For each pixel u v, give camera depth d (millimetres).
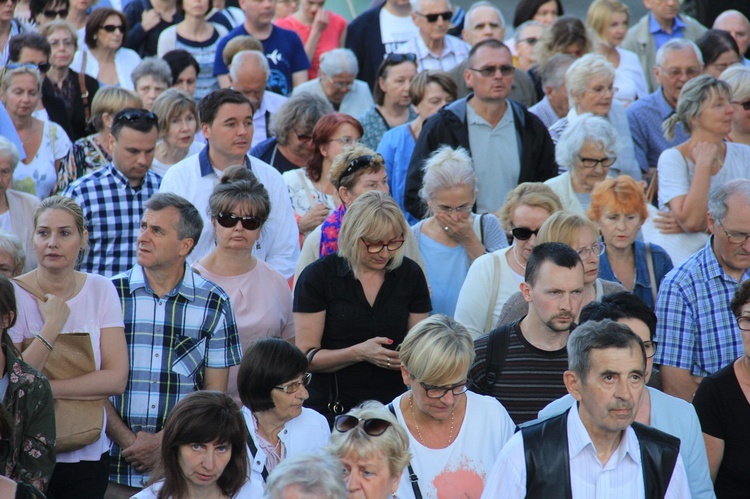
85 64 39031
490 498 15273
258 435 17781
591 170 26172
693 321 21250
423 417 17203
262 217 21656
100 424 18969
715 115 27375
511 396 18609
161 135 29672
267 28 39906
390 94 33594
